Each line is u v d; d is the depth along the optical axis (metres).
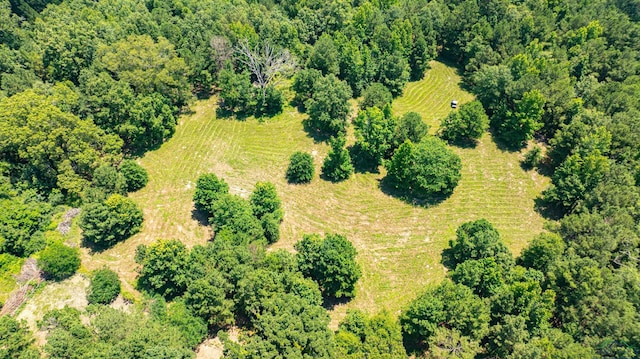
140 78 94.75
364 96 104.06
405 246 77.44
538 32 124.25
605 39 120.62
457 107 112.81
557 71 100.19
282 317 52.97
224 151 95.56
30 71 98.00
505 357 55.19
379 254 76.06
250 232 71.56
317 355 51.16
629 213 71.88
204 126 102.38
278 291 59.84
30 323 62.94
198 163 92.38
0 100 85.81
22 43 110.44
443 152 83.75
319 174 90.94
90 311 59.12
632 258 64.94
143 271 66.62
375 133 88.56
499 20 131.38
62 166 78.94
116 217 74.50
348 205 84.81
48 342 50.78
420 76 124.88
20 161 82.81
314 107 97.50
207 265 62.53
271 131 101.38
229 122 103.69
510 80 100.12
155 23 113.69
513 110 100.31
